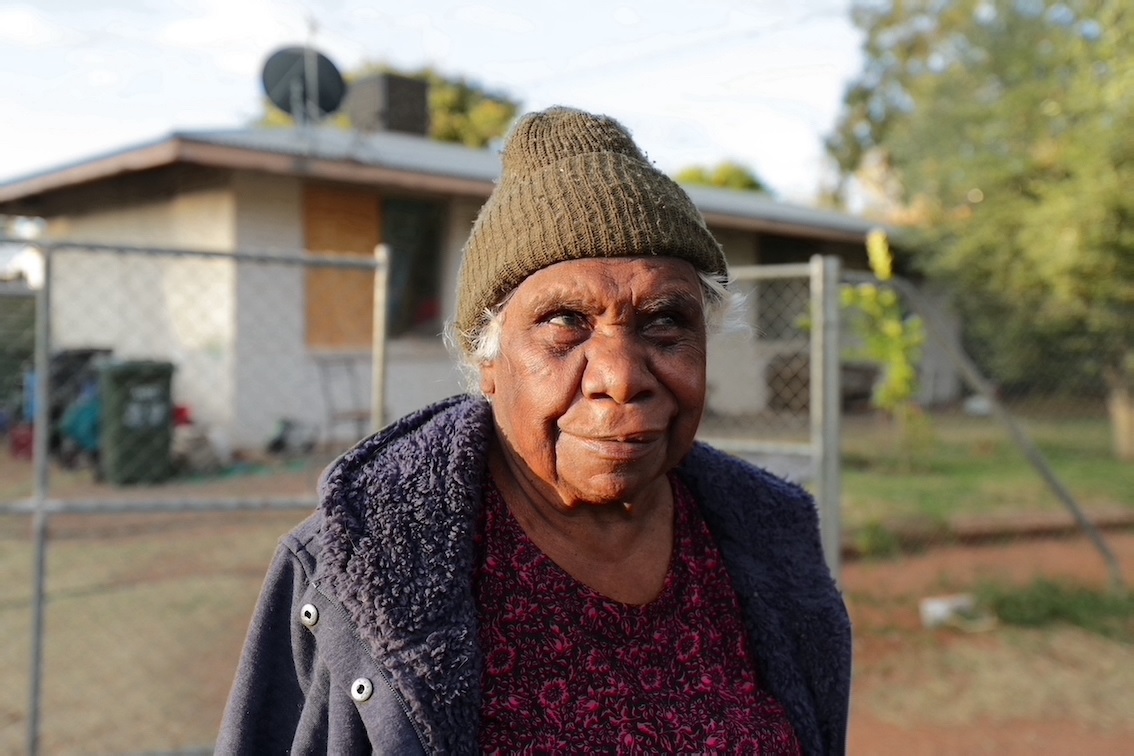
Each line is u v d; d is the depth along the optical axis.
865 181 28.81
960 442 12.19
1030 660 5.01
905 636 5.34
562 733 1.17
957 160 13.45
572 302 1.17
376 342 3.94
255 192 10.21
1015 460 10.92
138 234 11.38
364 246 10.90
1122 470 10.32
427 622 1.13
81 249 3.55
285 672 1.22
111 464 8.95
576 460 1.18
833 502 4.37
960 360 5.41
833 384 4.38
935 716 4.37
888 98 26.23
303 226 10.51
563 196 1.17
